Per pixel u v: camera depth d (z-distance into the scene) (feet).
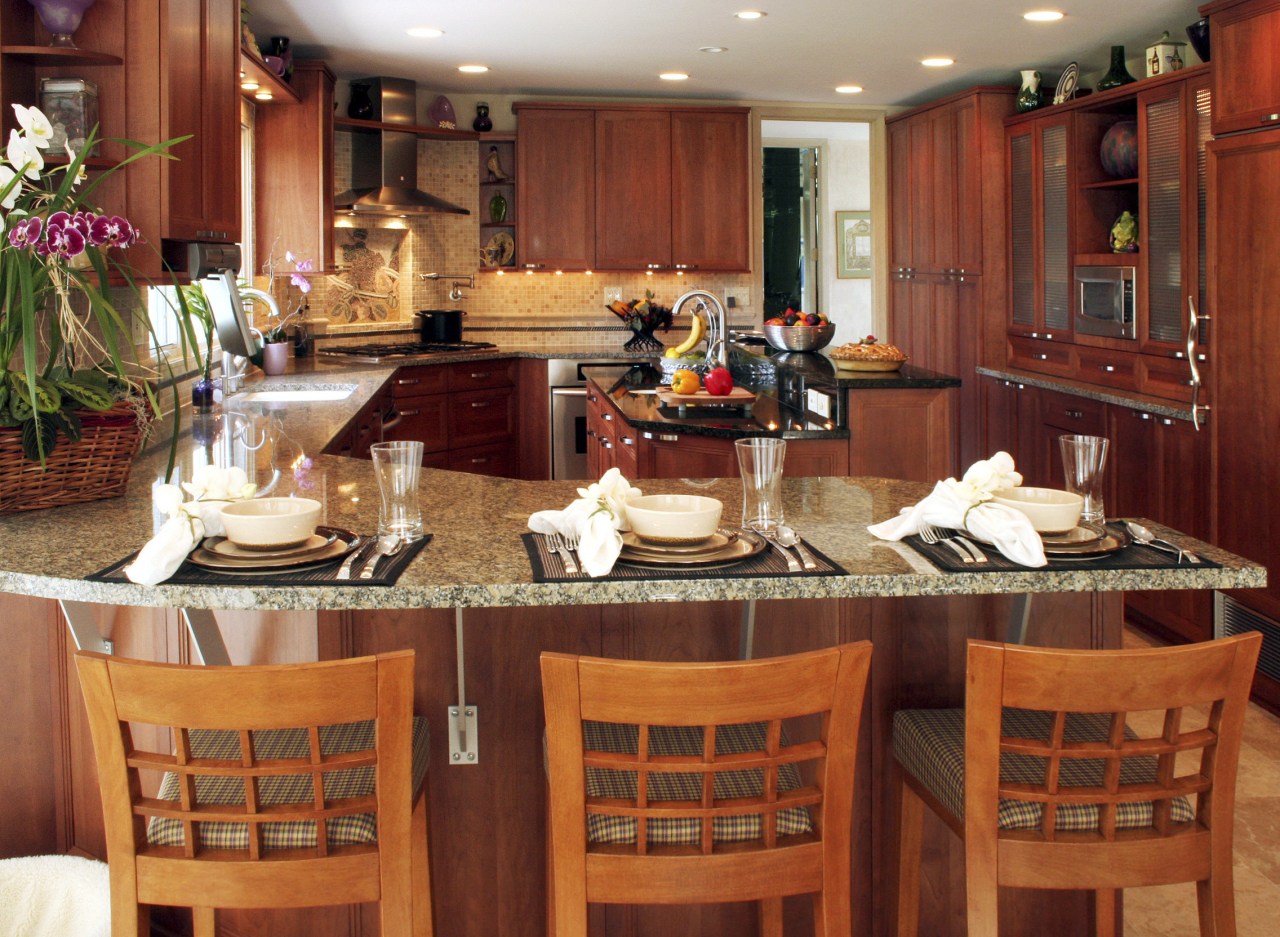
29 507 7.86
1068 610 7.66
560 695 5.12
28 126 7.67
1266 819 10.79
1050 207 21.16
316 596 6.01
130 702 5.09
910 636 7.55
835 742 5.28
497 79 23.39
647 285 26.61
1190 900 9.37
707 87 24.41
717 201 25.29
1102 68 22.45
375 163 23.34
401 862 5.36
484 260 25.27
